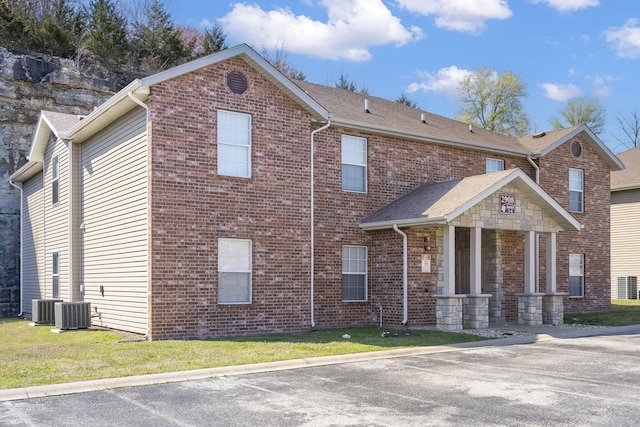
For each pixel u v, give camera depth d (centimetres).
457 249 2056
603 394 888
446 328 1648
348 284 1823
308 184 1695
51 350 1272
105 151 1736
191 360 1139
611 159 2530
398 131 1920
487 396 877
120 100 1498
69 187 1917
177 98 1475
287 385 958
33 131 2730
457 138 2069
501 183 1706
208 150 1517
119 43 3741
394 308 1772
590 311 2434
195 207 1486
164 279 1431
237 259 1558
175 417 764
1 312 2552
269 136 1623
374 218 1831
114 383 961
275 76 1609
